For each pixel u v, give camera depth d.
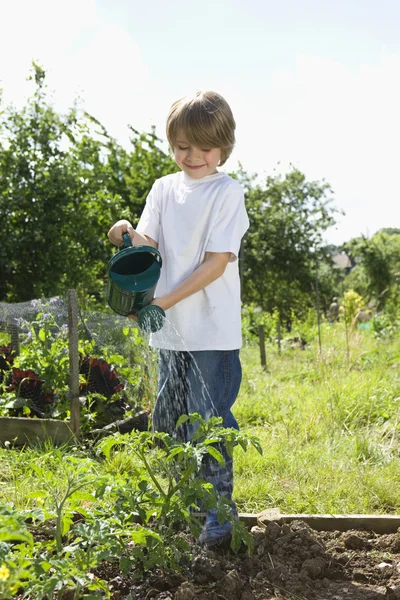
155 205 3.13
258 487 3.78
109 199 13.88
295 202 36.06
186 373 2.97
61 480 3.32
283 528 3.02
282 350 12.89
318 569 2.71
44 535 2.85
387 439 5.42
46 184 12.59
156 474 3.52
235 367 2.99
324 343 11.19
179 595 2.31
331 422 5.65
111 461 4.12
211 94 2.91
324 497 3.70
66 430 4.89
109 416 5.39
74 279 12.91
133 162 20.50
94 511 2.40
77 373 4.93
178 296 2.83
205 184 3.00
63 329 5.71
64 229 13.05
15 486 3.42
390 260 37.00
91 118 16.75
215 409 2.90
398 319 15.95
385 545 3.02
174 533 2.84
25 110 13.00
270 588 2.56
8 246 12.12
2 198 12.40
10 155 12.55
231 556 2.80
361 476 3.96
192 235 2.96
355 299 14.14
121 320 5.50
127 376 5.42
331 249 37.41
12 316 5.85
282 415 6.06
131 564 2.45
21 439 4.95
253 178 35.75
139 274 2.77
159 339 2.97
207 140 2.87
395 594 2.49
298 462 4.34
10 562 1.78
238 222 2.96
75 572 2.02
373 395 6.69
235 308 3.00
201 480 2.55
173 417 3.04
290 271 34.44
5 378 5.58
